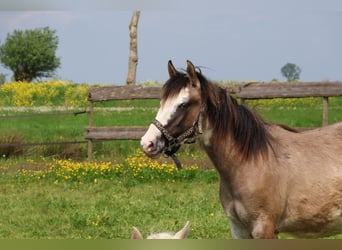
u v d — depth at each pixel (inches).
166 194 516.7
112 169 605.9
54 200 495.5
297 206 268.5
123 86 702.5
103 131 692.1
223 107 269.0
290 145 275.4
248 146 267.7
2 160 706.8
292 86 641.6
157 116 262.4
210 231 394.0
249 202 266.1
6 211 462.3
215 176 582.2
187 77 264.7
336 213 269.7
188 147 716.0
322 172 268.7
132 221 424.5
